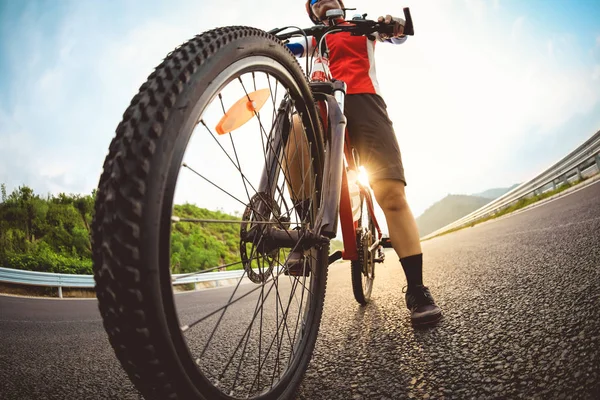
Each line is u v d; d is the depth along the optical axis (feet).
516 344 3.54
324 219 3.97
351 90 5.62
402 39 6.51
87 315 14.53
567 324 3.69
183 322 9.07
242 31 2.96
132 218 1.88
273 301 11.57
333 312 7.30
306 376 3.94
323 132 4.79
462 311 5.16
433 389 3.05
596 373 2.66
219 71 2.55
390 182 5.33
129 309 1.89
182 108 2.17
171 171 2.05
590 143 28.76
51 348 7.63
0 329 11.18
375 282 11.66
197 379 2.25
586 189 25.89
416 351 4.00
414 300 4.99
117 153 2.00
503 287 6.02
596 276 5.12
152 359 1.99
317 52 5.28
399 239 5.22
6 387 4.90
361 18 5.36
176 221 2.17
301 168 4.54
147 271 1.90
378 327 5.38
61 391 4.54
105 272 1.90
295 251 3.87
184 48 2.50
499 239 14.56
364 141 5.44
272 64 3.40
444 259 12.94
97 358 6.27
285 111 4.18
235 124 3.23
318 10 6.32
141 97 2.19
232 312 10.30
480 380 3.02
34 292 28.37
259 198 3.67
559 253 7.61
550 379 2.77
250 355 5.02
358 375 3.70
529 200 39.99
